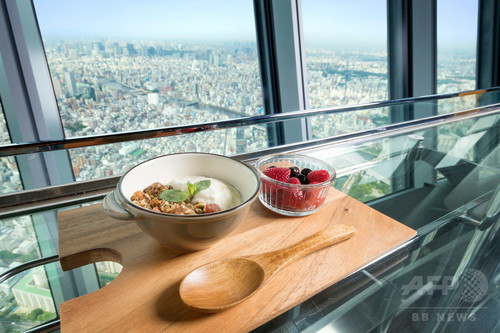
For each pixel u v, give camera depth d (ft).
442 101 2.27
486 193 1.25
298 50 4.02
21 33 2.87
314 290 0.85
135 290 0.85
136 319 0.77
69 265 1.00
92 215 1.19
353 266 0.93
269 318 0.78
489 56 5.41
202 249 0.99
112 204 0.92
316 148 1.65
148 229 0.91
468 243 0.99
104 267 1.01
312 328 0.75
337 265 0.94
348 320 0.75
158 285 0.87
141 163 1.11
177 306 0.81
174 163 1.18
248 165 1.11
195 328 0.75
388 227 1.10
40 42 3.02
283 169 1.20
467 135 1.80
